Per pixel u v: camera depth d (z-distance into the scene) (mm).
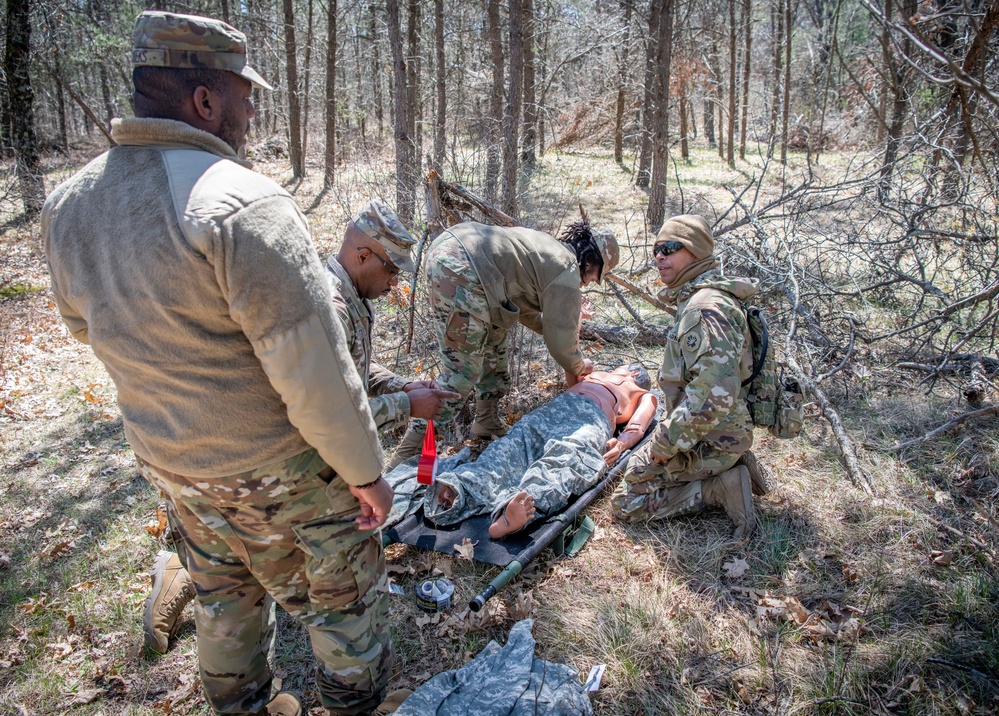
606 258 4039
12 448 4586
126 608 2990
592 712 2295
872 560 2959
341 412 1590
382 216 2301
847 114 12375
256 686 2027
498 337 3887
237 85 1702
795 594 2828
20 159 12672
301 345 1506
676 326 3104
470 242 3639
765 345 3096
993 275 5629
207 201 1469
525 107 15242
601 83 18078
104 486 4055
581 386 3916
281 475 1676
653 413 3984
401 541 3148
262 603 2010
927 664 2424
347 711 2016
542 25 14148
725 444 3131
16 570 3322
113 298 1561
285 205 1548
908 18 2133
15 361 6145
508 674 2365
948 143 6594
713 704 2369
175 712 2477
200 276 1477
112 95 28156
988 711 2230
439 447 4125
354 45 24297
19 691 2592
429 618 2814
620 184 14547
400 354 5406
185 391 1587
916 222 6090
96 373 5887
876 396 4348
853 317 4945
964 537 3025
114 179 1573
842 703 2305
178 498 1749
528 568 3074
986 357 4453
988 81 3533
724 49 22359
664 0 9391
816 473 3617
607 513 3439
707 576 2967
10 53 12992
